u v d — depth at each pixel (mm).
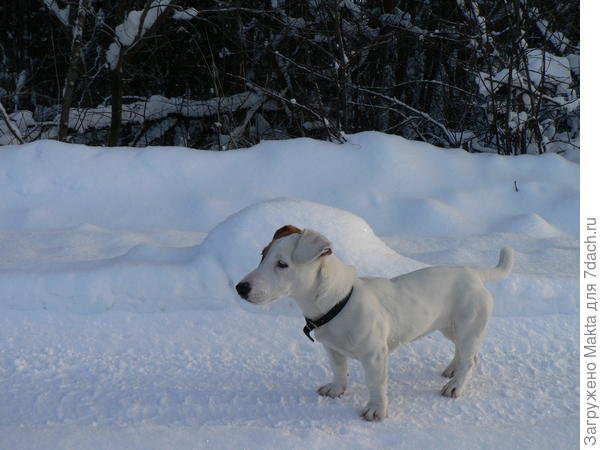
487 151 5199
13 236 3000
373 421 2035
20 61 6426
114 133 5395
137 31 4910
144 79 6316
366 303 2020
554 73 4957
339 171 3613
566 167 3906
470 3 5023
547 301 2539
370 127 5957
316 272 1992
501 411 2098
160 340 2377
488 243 3119
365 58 5594
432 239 3137
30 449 1862
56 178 3348
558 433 1975
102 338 2377
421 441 1931
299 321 2465
